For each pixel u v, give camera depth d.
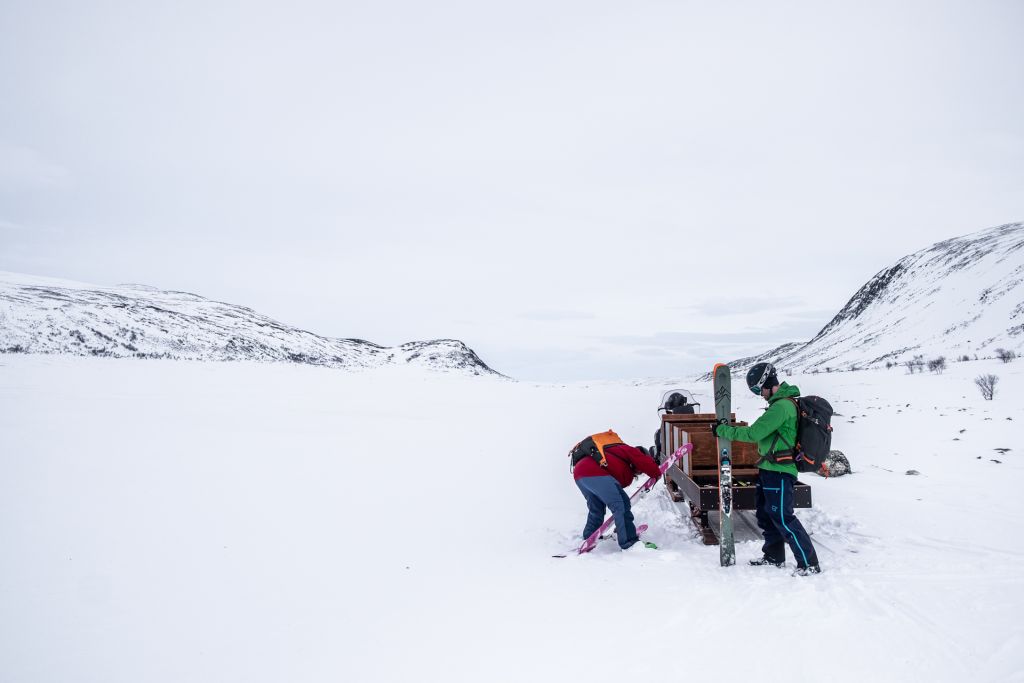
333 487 8.75
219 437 13.01
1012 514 6.52
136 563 5.39
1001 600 4.04
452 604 4.38
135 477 8.78
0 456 9.81
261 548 5.88
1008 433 12.87
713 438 6.20
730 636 3.65
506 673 3.29
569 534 6.39
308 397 25.33
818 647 3.45
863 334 129.38
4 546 5.75
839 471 9.16
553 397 32.69
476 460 11.51
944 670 3.14
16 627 4.07
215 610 4.36
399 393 30.69
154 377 28.91
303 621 4.14
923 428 14.41
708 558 5.30
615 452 5.71
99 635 3.95
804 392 27.64
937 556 5.07
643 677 3.17
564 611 4.17
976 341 76.56
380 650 3.65
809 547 4.69
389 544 6.03
